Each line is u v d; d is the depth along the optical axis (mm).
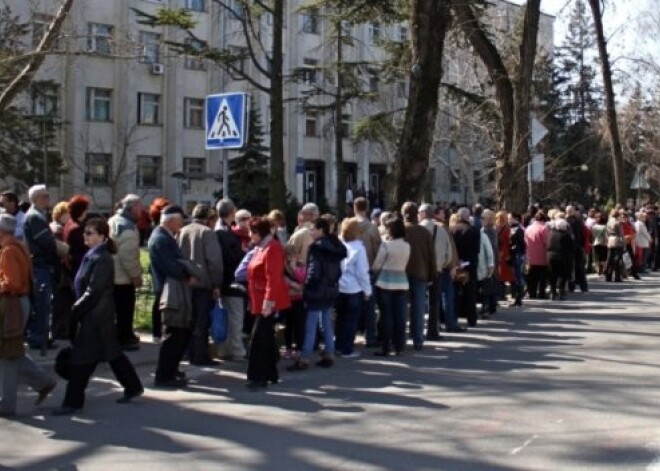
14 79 18234
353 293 11773
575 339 13328
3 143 35594
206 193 49406
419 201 16984
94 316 8516
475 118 29438
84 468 6570
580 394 9078
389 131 25547
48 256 10906
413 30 17062
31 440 7449
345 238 11875
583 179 54969
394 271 11992
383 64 24281
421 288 12562
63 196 43969
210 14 46625
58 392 9555
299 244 11727
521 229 18422
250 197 38812
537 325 15117
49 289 10969
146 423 8055
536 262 19531
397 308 12016
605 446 6996
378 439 7336
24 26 23469
